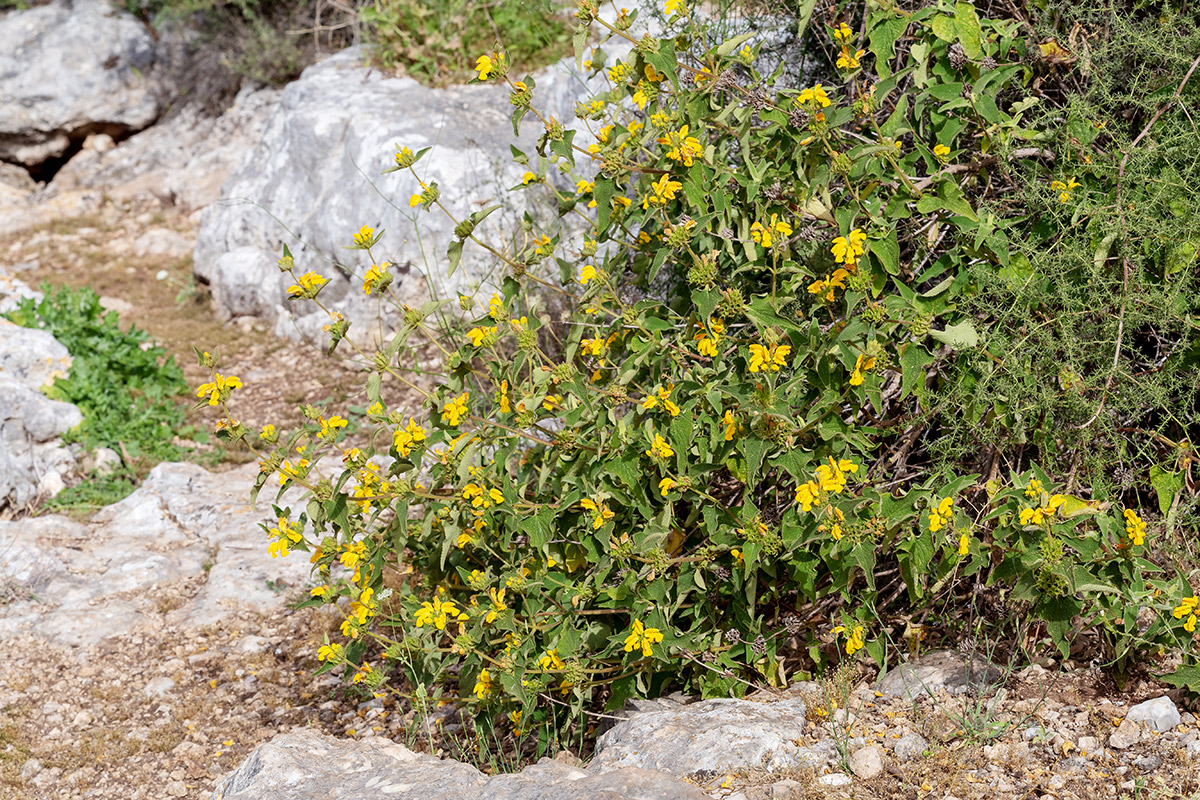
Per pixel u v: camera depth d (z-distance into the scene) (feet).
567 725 9.71
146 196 34.50
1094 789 7.32
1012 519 7.82
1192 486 8.43
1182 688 8.10
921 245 9.41
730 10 13.69
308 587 15.70
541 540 9.18
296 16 34.50
